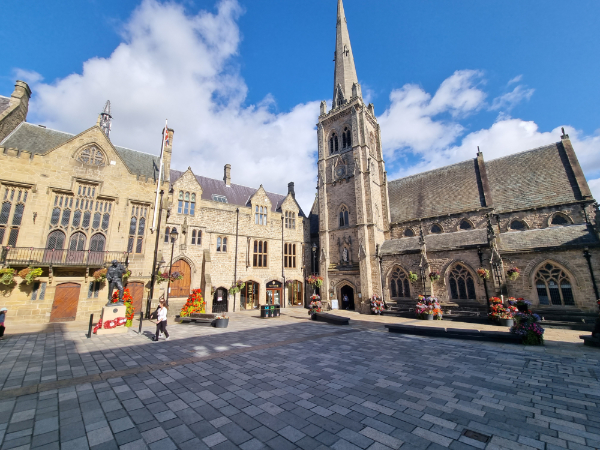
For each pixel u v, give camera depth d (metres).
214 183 39.12
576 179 27.33
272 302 36.75
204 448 5.23
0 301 19.28
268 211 37.81
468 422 6.25
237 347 13.63
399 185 41.91
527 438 5.60
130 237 24.95
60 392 7.99
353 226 36.59
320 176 42.03
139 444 5.38
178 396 7.70
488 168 34.72
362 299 33.06
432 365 10.62
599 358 11.70
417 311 25.86
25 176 21.20
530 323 14.59
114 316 17.47
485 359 11.51
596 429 5.94
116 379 9.07
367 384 8.60
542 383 8.71
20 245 20.41
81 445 5.35
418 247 30.39
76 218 22.94
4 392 7.97
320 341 15.16
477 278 25.62
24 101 25.75
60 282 21.33
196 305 22.89
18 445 5.33
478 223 31.09
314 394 7.83
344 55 45.56
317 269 42.38
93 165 23.95
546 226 27.31
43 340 15.18
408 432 5.80
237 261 33.56
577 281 21.30
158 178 27.64
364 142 37.47
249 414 6.62
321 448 5.23
